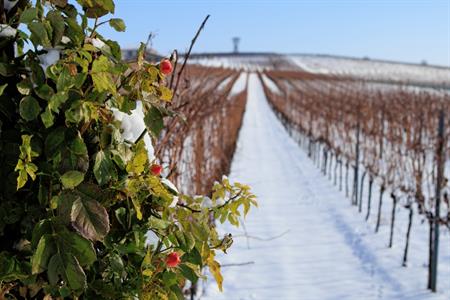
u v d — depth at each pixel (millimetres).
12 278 1328
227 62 98688
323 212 7898
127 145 1564
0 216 1364
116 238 1552
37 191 1409
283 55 115875
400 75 86312
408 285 4883
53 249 1297
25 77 1403
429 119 12547
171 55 1645
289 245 6117
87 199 1341
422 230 6820
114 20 1481
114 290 1481
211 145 6844
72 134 1380
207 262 1778
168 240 1642
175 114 1590
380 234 6621
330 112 14469
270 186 9891
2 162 1381
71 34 1401
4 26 1359
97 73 1350
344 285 4895
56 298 1464
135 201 1468
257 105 34656
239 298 4520
